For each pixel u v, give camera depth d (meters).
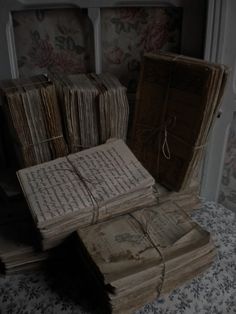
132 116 0.96
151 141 0.87
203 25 0.83
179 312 0.69
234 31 0.82
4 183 0.89
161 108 0.83
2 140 0.97
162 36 0.88
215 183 1.04
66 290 0.72
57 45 0.88
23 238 0.76
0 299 0.70
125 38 0.88
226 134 0.96
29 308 0.69
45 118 0.77
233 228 0.89
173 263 0.66
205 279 0.75
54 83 0.79
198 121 0.75
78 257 0.76
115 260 0.63
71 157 0.78
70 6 0.82
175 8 0.84
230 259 0.80
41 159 0.81
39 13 0.84
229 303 0.71
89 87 0.78
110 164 0.77
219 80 0.72
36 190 0.72
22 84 0.77
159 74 0.81
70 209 0.68
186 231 0.69
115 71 0.92
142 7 0.84
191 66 0.74
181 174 0.82
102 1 0.81
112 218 0.73
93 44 0.87
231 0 0.78
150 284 0.66
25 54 0.88
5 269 0.74
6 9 0.81
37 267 0.76
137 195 0.74
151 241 0.67
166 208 0.76
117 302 0.63
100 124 0.81
